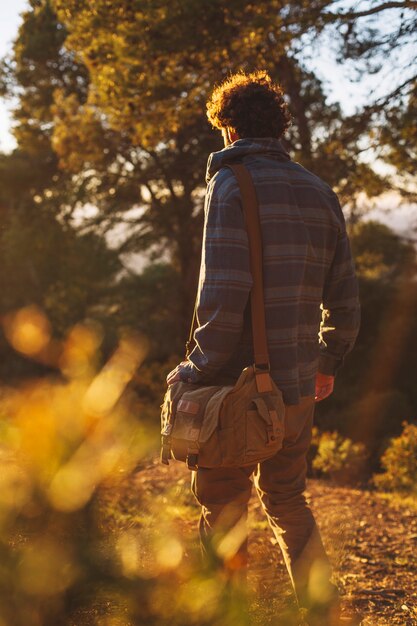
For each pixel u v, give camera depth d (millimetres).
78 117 16609
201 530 2033
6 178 23359
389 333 18766
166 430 1944
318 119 13430
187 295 22672
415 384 17828
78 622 759
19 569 723
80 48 9703
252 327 1956
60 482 745
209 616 810
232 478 2004
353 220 11969
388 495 6812
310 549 2014
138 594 774
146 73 8906
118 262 22266
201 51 8602
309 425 2098
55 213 22672
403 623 2572
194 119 10445
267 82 2145
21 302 22875
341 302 2186
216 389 1946
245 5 8242
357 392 17875
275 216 1968
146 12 8336
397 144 9906
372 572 3316
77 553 747
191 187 21438
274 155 2078
